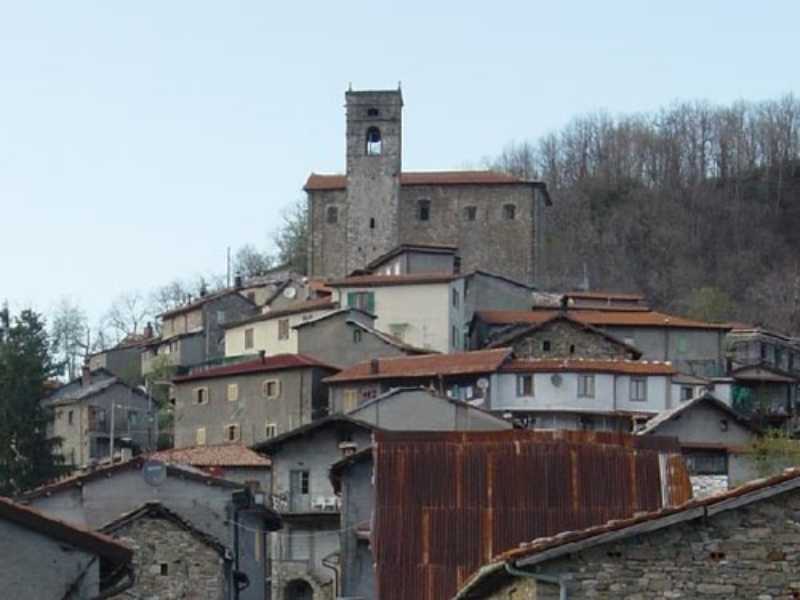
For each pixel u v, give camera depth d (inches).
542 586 1140.5
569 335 5251.0
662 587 1133.1
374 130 7632.9
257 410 5349.4
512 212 7623.0
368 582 2817.4
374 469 1835.6
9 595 1246.3
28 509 1256.8
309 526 3570.4
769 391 6013.8
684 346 5984.3
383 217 7573.8
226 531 2876.5
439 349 5757.9
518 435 1867.6
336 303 5915.4
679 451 1878.7
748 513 1136.2
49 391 5467.5
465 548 1781.5
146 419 5954.7
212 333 6963.6
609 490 1822.1
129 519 2421.3
